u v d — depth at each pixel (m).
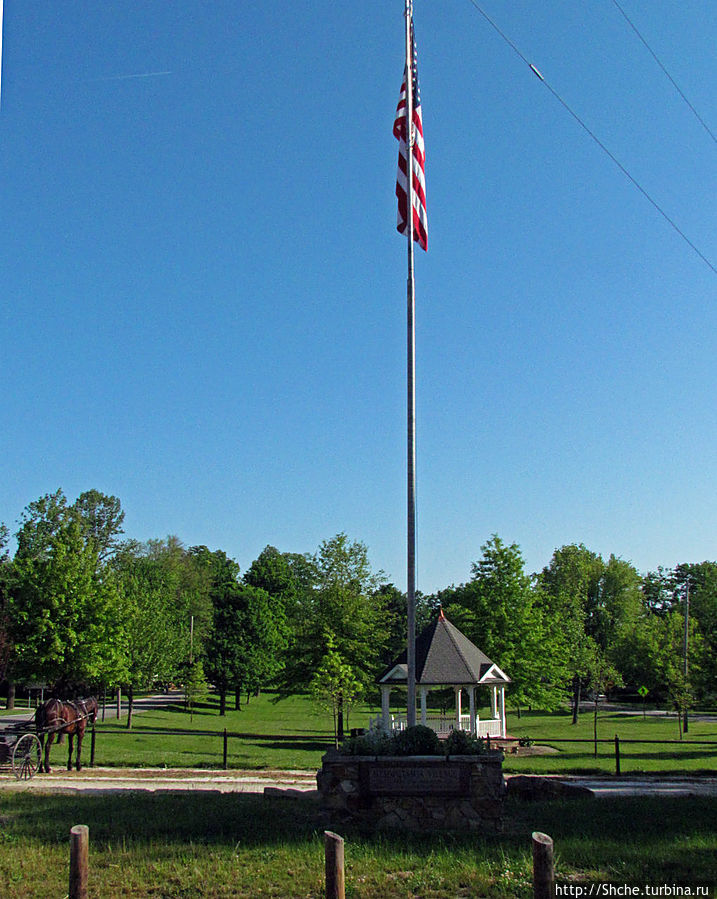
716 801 17.50
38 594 34.06
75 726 23.58
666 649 63.97
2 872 11.22
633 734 48.22
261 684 71.19
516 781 18.72
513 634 46.78
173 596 80.56
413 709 17.05
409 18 19.50
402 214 18.89
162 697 85.06
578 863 11.58
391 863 11.60
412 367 18.23
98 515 88.62
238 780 21.75
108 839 13.12
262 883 10.70
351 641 41.56
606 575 91.69
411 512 17.80
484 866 11.34
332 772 14.52
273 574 112.19
